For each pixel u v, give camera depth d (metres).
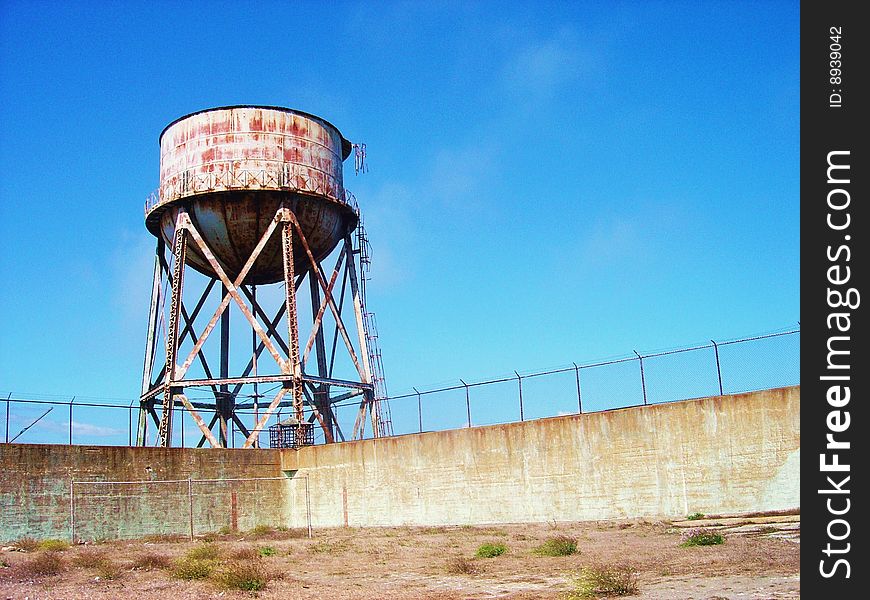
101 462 42.47
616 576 18.94
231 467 46.94
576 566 23.19
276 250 52.09
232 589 21.45
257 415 50.72
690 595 17.39
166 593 20.98
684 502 36.41
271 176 50.06
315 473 48.03
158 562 28.00
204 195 49.53
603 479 38.75
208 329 49.41
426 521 43.88
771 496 34.28
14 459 39.78
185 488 44.97
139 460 43.75
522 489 41.09
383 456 45.78
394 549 31.53
